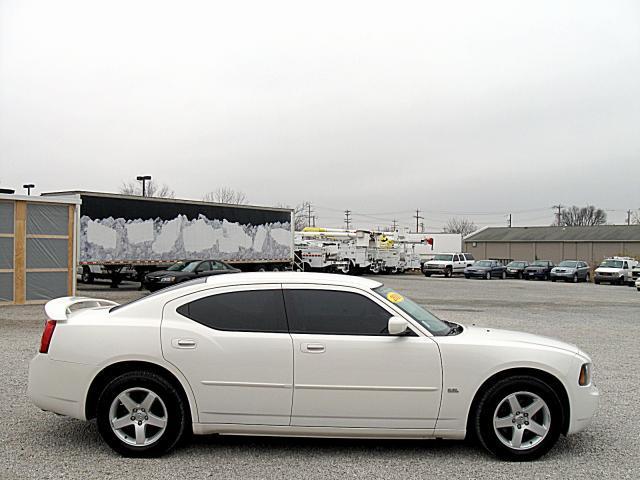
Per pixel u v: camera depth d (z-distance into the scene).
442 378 5.44
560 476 5.16
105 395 5.44
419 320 5.70
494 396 5.48
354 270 48.16
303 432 5.45
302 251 43.34
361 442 5.98
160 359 5.41
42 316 16.19
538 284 41.69
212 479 4.98
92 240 25.41
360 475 5.12
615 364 10.41
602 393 8.16
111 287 27.67
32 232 19.58
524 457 5.50
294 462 5.40
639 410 7.30
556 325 16.30
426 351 5.45
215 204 30.62
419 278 46.88
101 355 5.45
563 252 75.19
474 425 5.54
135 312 5.62
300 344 5.42
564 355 5.61
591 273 58.88
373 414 5.41
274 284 5.66
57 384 5.52
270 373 5.41
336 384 5.40
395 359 5.42
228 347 5.42
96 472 5.11
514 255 79.06
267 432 5.45
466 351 5.48
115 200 26.17
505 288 35.31
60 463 5.31
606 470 5.32
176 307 5.59
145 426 5.46
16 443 5.83
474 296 27.64
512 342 5.64
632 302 25.94
